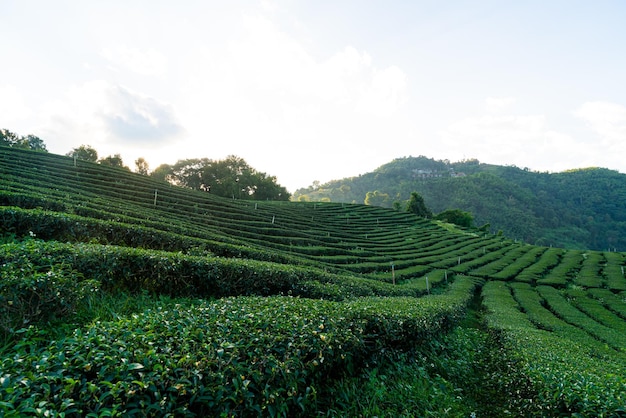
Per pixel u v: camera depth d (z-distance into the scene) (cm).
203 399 380
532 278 3719
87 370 355
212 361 422
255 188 9525
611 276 3925
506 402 849
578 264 4759
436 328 1118
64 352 376
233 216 4119
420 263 4016
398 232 6009
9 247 729
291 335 547
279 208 5869
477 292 3256
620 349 1583
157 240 1539
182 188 5103
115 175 4403
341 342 612
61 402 320
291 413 496
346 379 632
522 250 5738
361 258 3625
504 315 2027
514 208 15212
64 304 622
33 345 470
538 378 775
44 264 719
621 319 2389
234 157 10219
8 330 531
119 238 1423
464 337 1431
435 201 17312
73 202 2016
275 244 3231
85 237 1325
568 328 1862
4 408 287
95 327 471
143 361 383
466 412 725
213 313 598
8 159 3653
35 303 591
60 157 4478
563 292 3297
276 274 1192
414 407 640
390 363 792
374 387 636
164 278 958
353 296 1345
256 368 452
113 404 336
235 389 411
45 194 2075
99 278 823
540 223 14362
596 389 630
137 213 2277
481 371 1102
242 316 580
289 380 472
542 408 702
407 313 966
